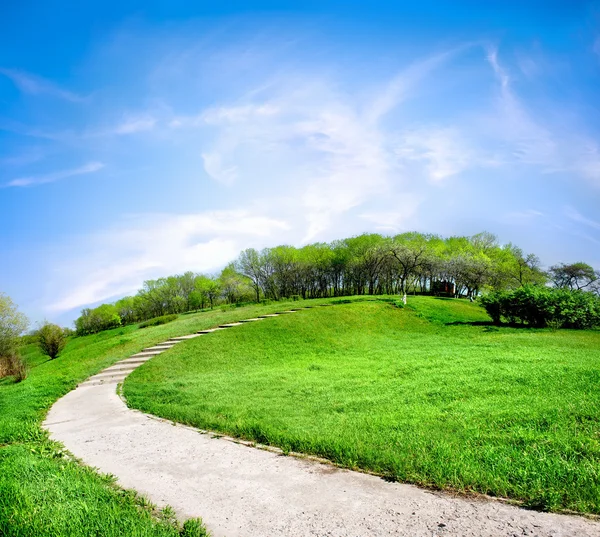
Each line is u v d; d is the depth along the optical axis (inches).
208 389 460.1
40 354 1800.0
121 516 168.6
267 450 253.6
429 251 2353.6
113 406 430.3
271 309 1255.5
